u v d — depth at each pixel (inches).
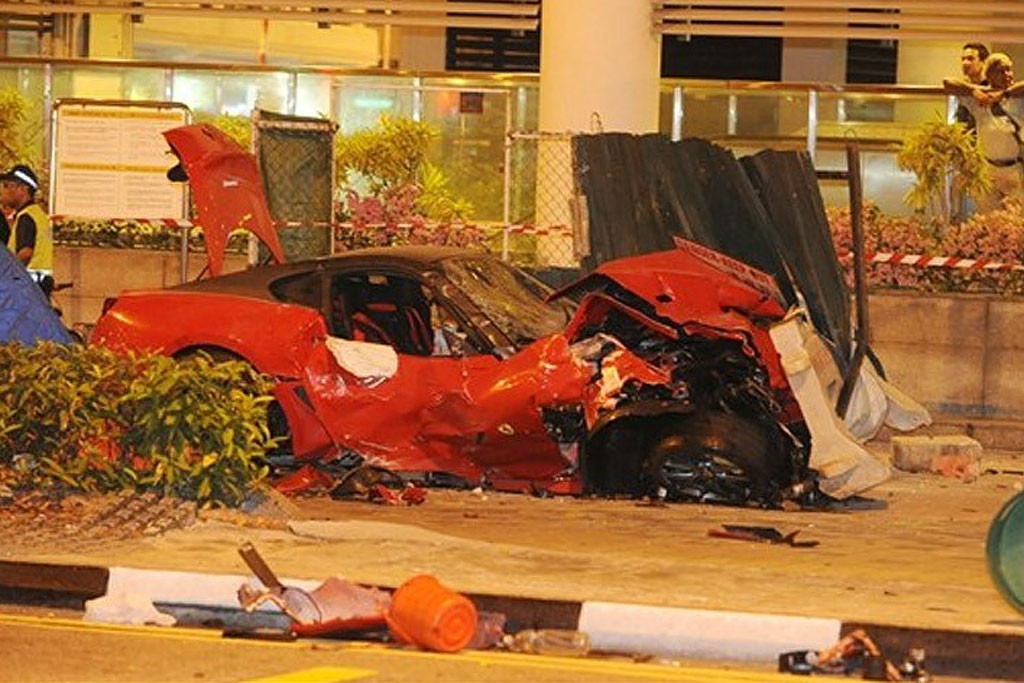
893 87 1213.1
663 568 585.6
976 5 1159.6
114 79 1259.8
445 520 697.6
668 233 908.6
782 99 1235.9
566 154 1143.0
